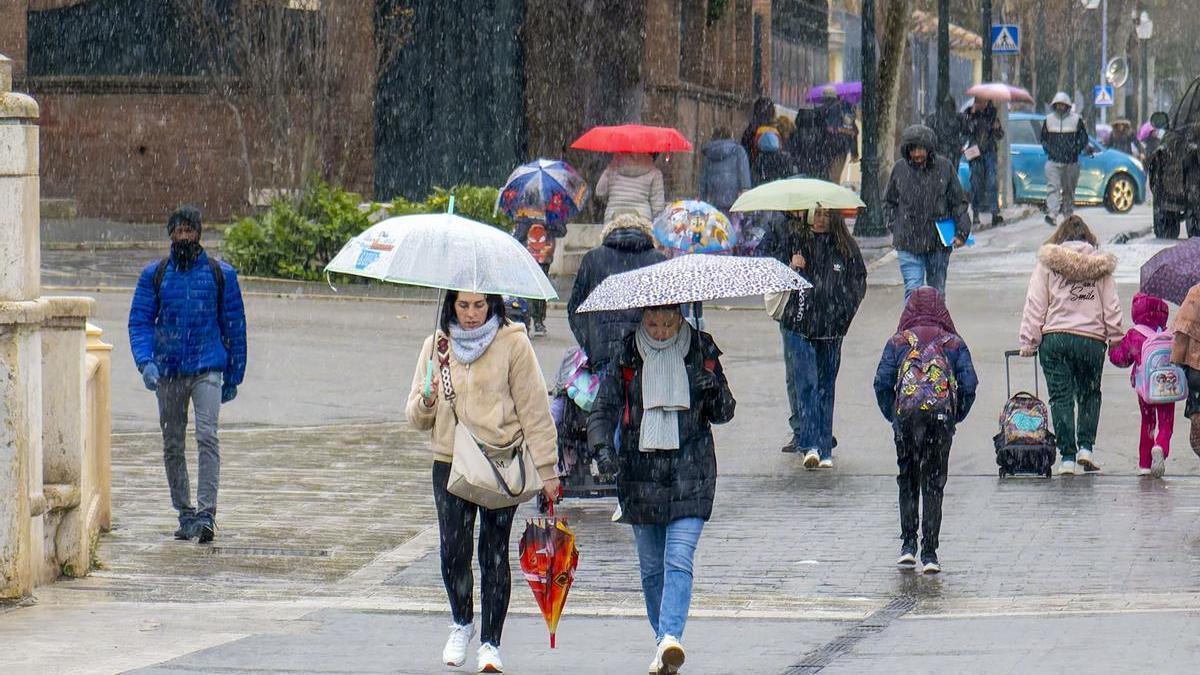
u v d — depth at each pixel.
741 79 130.38
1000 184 125.06
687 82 112.88
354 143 104.25
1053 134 108.56
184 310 34.91
